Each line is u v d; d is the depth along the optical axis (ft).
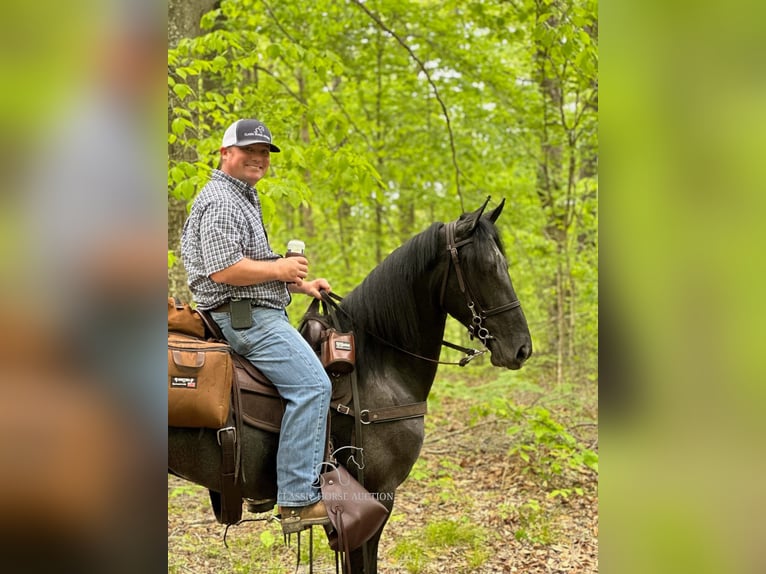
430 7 24.43
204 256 8.15
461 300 9.37
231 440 8.00
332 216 30.94
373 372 9.37
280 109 18.47
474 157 25.55
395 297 9.47
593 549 13.37
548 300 32.12
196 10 19.13
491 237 9.37
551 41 18.12
